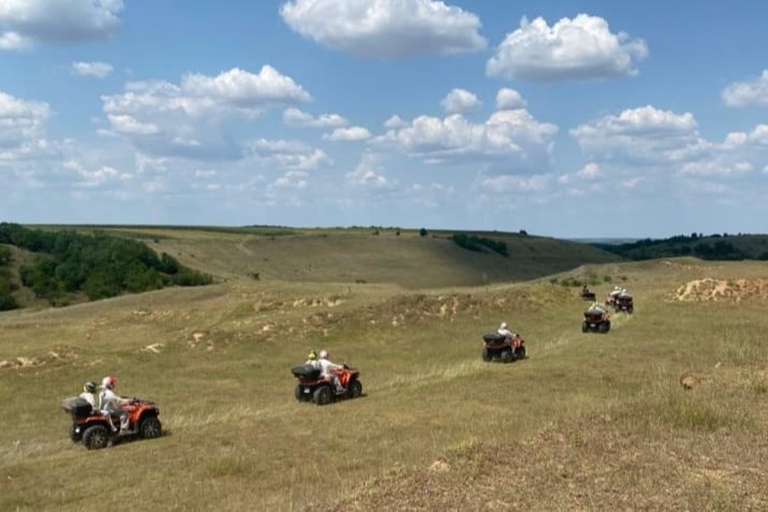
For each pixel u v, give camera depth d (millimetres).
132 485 15031
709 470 11188
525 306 48688
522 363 29656
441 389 24516
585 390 22797
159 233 152000
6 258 103438
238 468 15641
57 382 30812
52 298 95938
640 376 24922
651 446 12516
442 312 45281
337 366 25172
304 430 19391
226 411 23734
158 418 21672
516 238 176125
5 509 13773
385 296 50750
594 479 10781
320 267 131500
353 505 10258
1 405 26938
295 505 11570
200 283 105938
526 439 13547
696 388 18469
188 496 13711
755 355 26328
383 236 157500
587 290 56062
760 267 84812
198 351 36875
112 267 103375
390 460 15000
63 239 112688
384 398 23984
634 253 186375
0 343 46094
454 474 11328
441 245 153000
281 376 31953
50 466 17141
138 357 35438
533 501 9961
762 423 14180
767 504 9648
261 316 46156
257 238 147875
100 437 19156
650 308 47469
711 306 47531
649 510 9500
